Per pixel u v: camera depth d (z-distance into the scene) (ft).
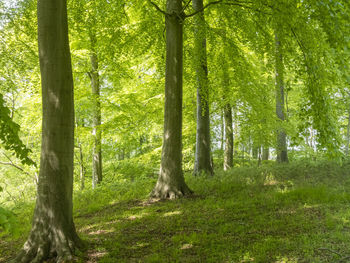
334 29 12.34
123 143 52.65
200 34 31.32
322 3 12.49
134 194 31.94
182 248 16.40
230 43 32.30
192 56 34.35
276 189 28.89
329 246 15.17
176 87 29.48
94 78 43.62
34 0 28.68
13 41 28.32
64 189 16.78
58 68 16.67
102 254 16.24
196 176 36.91
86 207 29.53
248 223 19.80
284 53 23.27
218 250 15.83
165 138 29.58
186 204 25.76
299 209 22.16
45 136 16.72
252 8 25.66
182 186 29.19
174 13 29.04
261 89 41.73
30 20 27.86
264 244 15.89
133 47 35.73
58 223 16.37
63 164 16.78
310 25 14.97
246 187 30.91
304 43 15.71
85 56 40.45
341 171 34.68
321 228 17.94
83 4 29.60
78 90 42.06
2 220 7.63
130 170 56.54
